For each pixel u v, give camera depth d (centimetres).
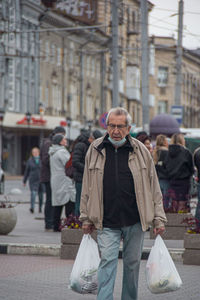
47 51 7356
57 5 7244
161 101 10969
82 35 7981
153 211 849
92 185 847
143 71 3634
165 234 1658
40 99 7275
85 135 1742
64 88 7838
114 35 3653
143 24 3619
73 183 1797
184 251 1328
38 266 1286
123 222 840
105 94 9025
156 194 855
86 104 8469
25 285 1092
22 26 6662
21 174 7019
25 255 1439
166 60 10756
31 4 6700
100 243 848
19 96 6856
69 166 1769
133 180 842
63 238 1384
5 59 6556
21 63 6838
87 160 857
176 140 1792
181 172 1789
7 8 6300
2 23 6281
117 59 3644
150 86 10519
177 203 1730
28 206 2977
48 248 1430
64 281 1134
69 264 1313
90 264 881
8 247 1454
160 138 1836
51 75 7494
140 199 841
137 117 9775
